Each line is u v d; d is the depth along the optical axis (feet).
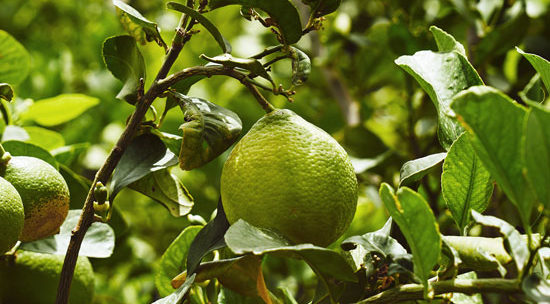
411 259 2.48
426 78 2.73
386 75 4.52
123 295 4.34
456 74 2.75
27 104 3.66
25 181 2.66
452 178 2.63
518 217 3.39
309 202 2.52
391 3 3.96
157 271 2.97
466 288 2.40
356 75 4.54
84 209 2.61
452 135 2.73
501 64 3.97
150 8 5.74
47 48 5.09
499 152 2.33
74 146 3.43
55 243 2.88
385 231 2.71
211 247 2.68
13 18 6.65
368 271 2.65
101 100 4.80
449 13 3.98
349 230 4.23
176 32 2.69
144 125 2.78
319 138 2.58
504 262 2.50
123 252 3.66
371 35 4.36
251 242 2.42
